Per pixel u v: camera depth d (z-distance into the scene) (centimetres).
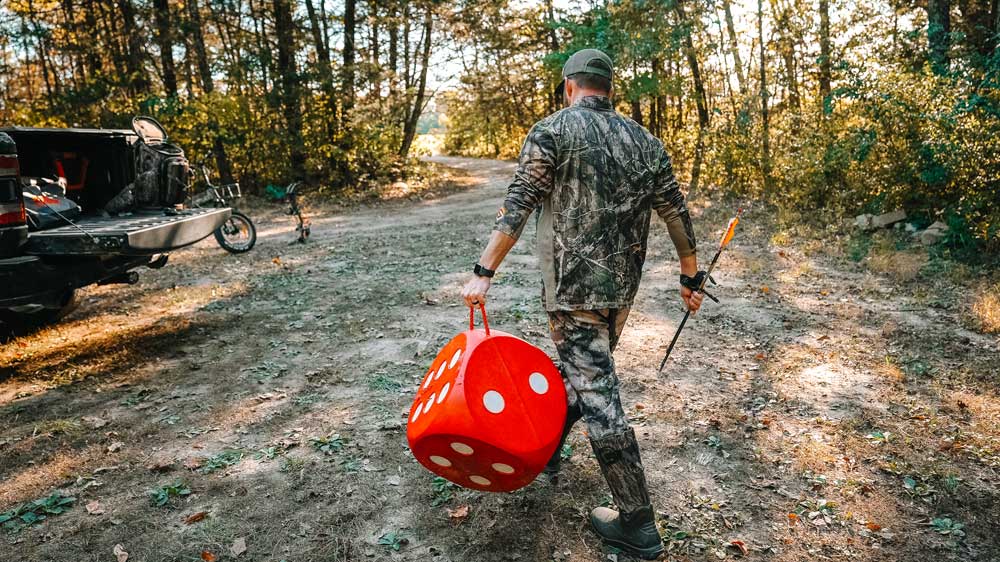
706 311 583
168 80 1834
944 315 557
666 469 315
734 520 274
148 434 360
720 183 1352
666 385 416
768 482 301
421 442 222
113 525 275
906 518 274
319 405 395
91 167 605
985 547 255
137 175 602
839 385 413
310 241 1045
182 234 539
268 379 438
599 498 287
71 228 486
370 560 251
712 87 1758
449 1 2250
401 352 487
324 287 700
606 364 236
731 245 884
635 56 1529
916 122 900
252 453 336
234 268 820
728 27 1576
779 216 1030
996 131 790
